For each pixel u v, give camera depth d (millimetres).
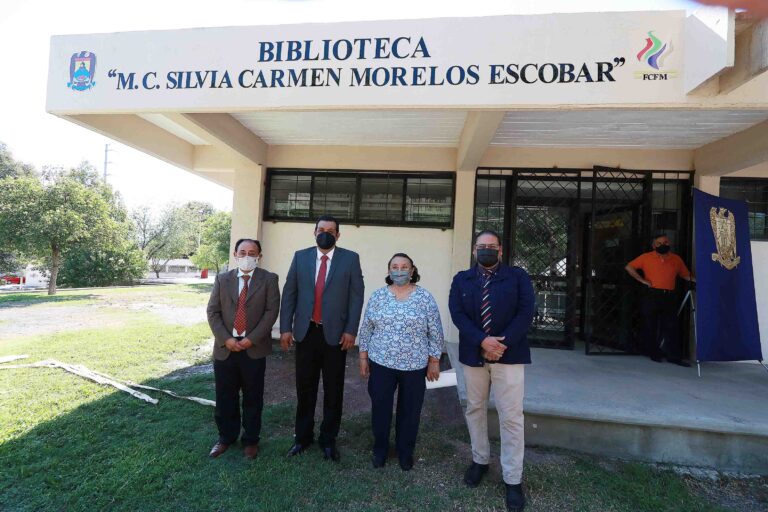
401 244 6090
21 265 24531
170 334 7141
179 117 4184
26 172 27297
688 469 3090
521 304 2637
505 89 3275
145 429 3383
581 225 6531
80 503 2438
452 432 3545
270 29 3602
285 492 2594
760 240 5312
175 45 3740
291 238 6355
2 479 2643
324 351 3039
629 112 4203
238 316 2992
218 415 3008
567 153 5648
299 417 3084
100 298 12906
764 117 4203
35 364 5000
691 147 5363
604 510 2557
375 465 2934
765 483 2951
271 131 5738
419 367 2885
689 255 5391
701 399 3596
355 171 6238
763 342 5184
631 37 3145
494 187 5875
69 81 3922
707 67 2797
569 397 3561
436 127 5199
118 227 15695
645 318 5160
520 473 2580
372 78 3445
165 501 2479
